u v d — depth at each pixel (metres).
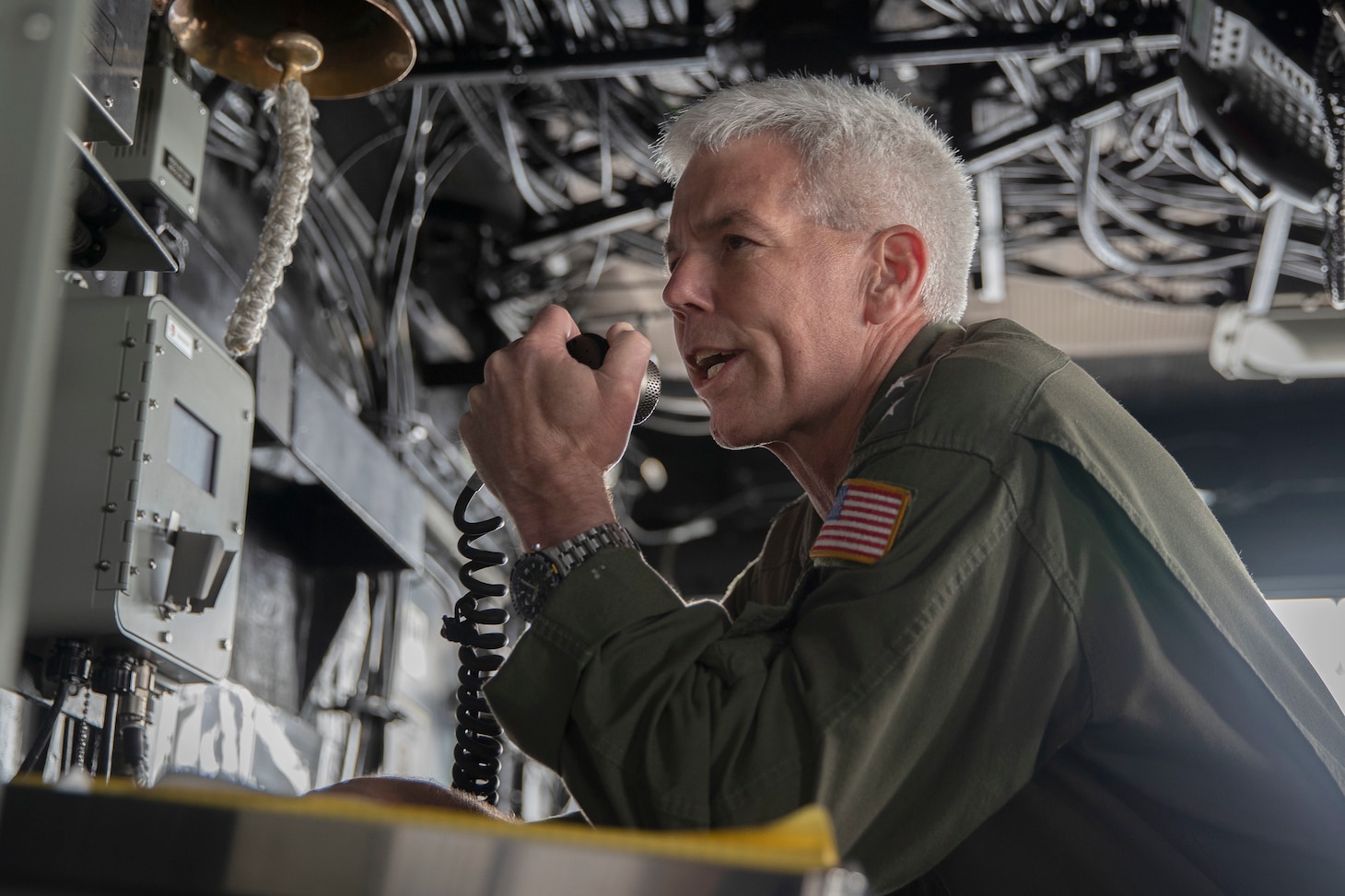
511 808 4.67
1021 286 5.35
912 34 3.69
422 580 4.33
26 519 0.46
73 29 0.50
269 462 3.02
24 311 0.46
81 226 1.75
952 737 1.05
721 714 0.99
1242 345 4.88
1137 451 1.18
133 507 1.84
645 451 6.47
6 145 0.48
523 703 1.04
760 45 3.59
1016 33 3.56
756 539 6.39
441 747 4.61
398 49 1.95
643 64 3.64
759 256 1.40
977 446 1.11
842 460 1.41
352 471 3.20
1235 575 1.18
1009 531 1.09
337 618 3.32
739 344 1.40
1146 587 1.11
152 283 2.24
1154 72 3.76
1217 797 1.12
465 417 1.23
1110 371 5.97
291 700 3.16
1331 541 5.97
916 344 1.34
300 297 3.73
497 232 4.63
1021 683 1.06
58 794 0.53
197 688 2.50
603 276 5.16
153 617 1.90
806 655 1.02
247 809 0.51
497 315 4.91
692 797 0.96
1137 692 1.09
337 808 0.51
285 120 1.86
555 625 1.06
